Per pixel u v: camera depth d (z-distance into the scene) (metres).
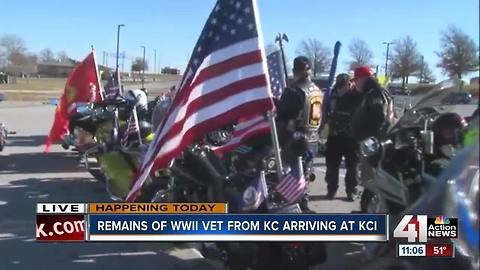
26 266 5.37
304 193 4.53
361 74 6.79
